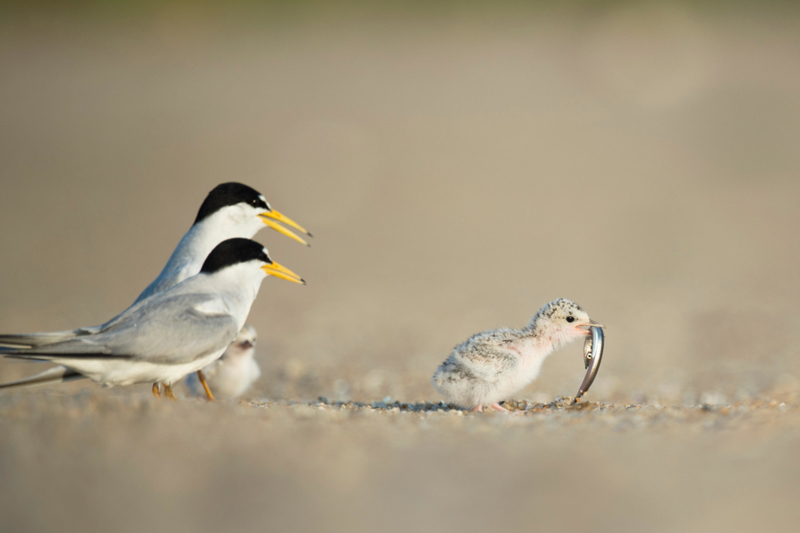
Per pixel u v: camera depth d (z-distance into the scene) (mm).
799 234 21875
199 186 29500
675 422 6516
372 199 28000
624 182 28812
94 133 37938
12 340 6504
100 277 19234
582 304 16375
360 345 13664
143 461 5570
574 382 10641
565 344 7727
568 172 30688
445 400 8375
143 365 6754
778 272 18531
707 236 22188
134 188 29391
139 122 39938
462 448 6016
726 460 5691
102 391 9320
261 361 12289
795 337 13062
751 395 8781
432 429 6473
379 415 6871
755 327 13953
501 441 6156
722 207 24969
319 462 5707
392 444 6094
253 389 10250
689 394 9156
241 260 7484
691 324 14445
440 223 25219
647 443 6047
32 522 4844
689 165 30516
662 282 18141
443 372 7449
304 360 12383
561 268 19938
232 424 6312
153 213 26219
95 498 5090
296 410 6891
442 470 5625
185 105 43500
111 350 6594
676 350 12680
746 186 27188
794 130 33938
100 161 33344
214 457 5695
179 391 9969
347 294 18062
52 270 19875
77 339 6578
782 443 5918
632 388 9953
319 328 15031
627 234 22938
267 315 16234
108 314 15594
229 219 8547
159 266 20438
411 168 31938
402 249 22516
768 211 24281
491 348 7309
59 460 5535
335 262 21250
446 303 17062
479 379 7277
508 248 22219
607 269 19641
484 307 16625
